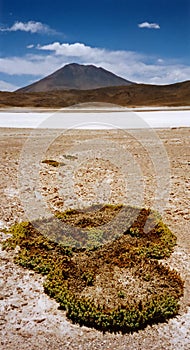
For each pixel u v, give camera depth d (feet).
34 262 22.97
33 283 21.39
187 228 29.07
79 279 21.16
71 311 18.80
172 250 25.41
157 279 21.47
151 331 17.95
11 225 28.22
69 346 16.93
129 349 16.88
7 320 18.44
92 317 18.13
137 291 20.25
